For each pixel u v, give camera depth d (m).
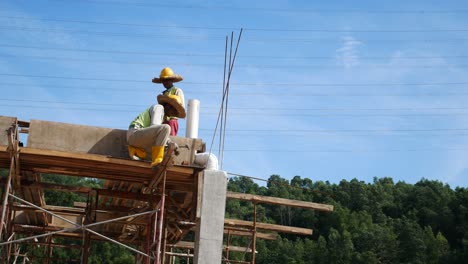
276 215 61.53
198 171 10.97
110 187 13.21
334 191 71.56
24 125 10.95
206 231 11.02
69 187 12.38
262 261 47.84
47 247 18.11
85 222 12.48
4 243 9.61
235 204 55.09
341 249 52.69
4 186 11.76
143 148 10.61
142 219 13.62
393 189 75.19
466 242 53.56
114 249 35.41
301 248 52.06
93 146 10.65
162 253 12.54
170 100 11.44
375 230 57.91
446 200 67.75
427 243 56.22
